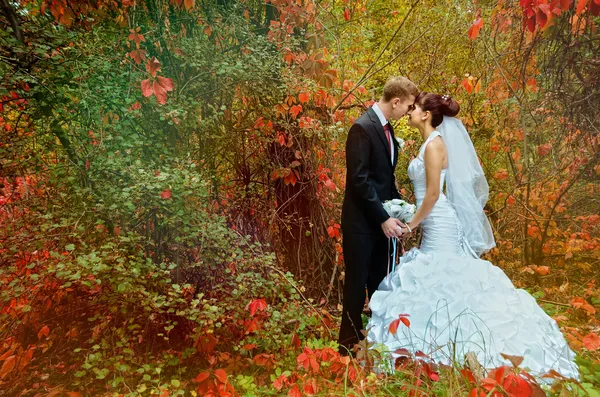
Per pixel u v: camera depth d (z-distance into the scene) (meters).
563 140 3.79
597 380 2.05
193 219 2.30
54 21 2.52
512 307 2.24
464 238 2.60
